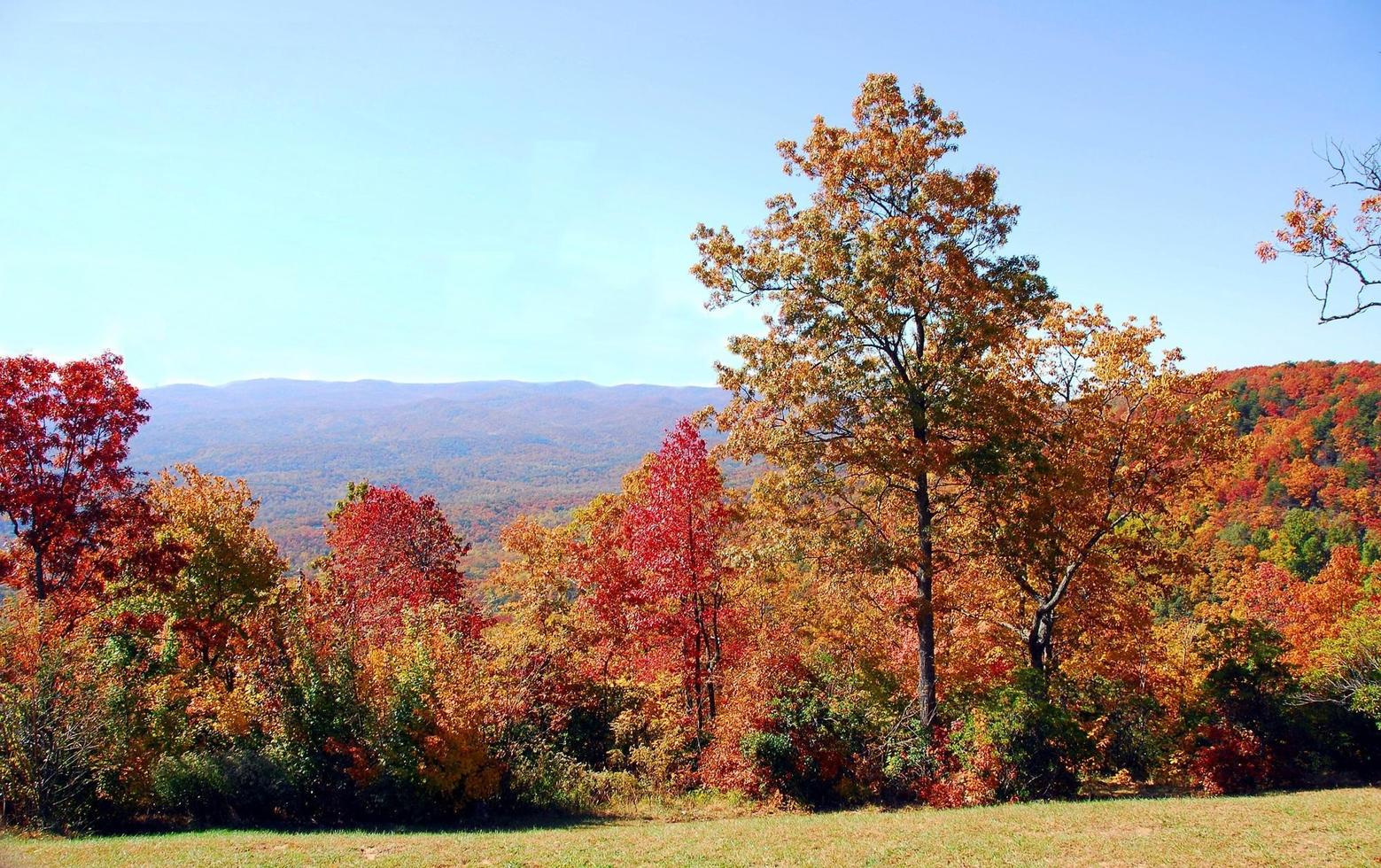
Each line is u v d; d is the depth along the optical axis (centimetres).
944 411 1747
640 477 2842
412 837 1388
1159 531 2289
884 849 1152
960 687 1923
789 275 1855
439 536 3850
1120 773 1881
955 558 2122
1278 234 1162
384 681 1748
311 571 4188
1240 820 1212
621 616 2806
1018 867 1023
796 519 1900
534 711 2169
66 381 2305
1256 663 1858
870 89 1911
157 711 1752
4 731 1542
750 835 1313
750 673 2075
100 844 1331
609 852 1207
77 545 2339
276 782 1630
